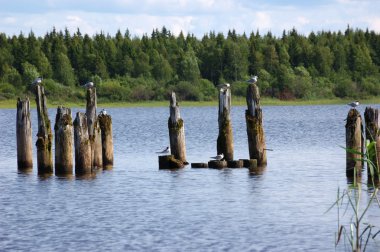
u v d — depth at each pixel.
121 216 34.88
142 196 40.22
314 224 32.94
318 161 57.25
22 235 31.11
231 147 50.62
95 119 48.19
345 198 38.94
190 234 31.12
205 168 50.03
